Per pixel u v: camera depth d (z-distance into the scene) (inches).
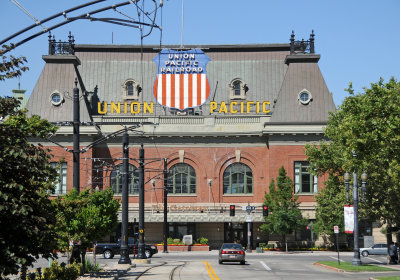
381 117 1122.7
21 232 557.0
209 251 2511.1
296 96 2596.0
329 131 2018.9
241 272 1371.8
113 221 1291.8
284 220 2393.0
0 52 549.0
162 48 2778.1
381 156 1282.0
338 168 2034.9
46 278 845.2
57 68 2630.4
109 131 2578.7
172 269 1427.2
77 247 1164.5
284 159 2556.6
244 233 2664.9
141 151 1795.0
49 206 656.4
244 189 2628.0
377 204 1705.2
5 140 547.8
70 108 2578.7
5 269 538.0
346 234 2556.6
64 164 2546.8
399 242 1852.9
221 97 2721.5
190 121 2630.4
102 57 2797.7
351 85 1197.7
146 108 2640.3
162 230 2625.5
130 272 1320.1
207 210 2593.5
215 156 2640.3
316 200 2373.3
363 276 1270.9
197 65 2691.9
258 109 2632.9
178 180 2642.7
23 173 565.0
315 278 1210.0
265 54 2805.1
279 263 1747.0
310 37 2694.4
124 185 1520.7
